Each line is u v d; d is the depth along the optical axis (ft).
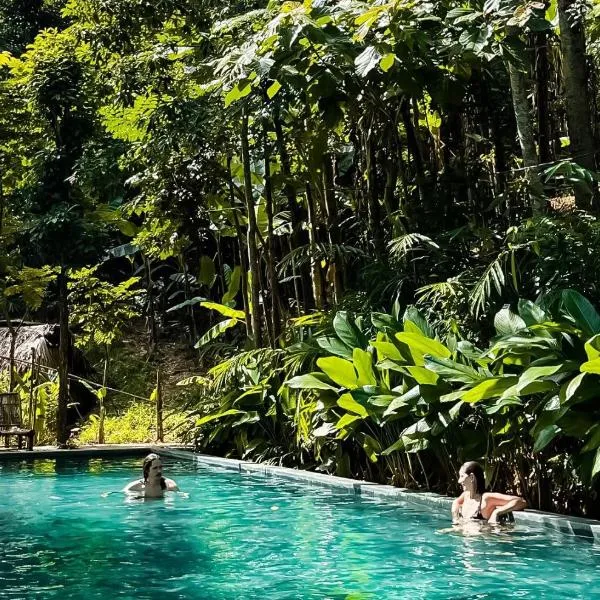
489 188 36.35
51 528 21.86
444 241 30.91
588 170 25.96
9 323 50.24
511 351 20.49
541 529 20.38
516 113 28.86
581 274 22.95
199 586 15.49
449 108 32.73
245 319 43.04
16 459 39.40
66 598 14.75
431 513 23.13
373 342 24.04
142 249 55.01
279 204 46.80
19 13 74.64
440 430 22.80
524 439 21.85
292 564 17.17
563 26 28.22
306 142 37.14
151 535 20.67
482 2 27.89
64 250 44.29
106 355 55.77
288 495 27.22
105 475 33.83
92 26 41.47
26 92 44.19
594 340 18.29
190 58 39.50
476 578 15.72
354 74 28.50
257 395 35.70
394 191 38.06
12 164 47.37
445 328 26.02
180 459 39.06
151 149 39.73
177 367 63.46
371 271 31.89
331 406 27.84
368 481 29.01
